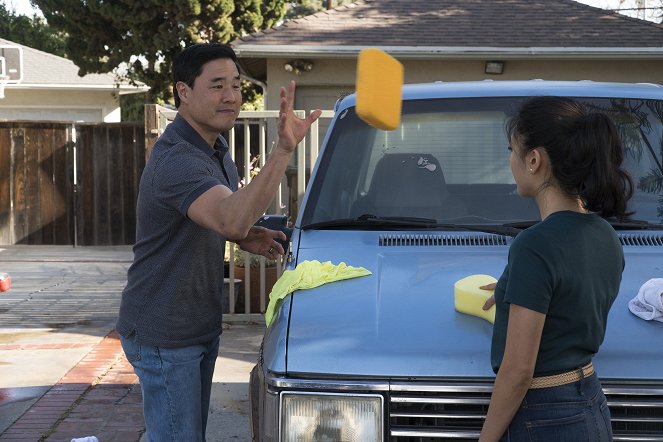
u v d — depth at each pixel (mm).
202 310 3156
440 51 13523
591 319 2279
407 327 2725
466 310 2768
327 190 3977
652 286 2865
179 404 3131
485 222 3752
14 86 19734
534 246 2240
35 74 20734
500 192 3871
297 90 14047
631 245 3477
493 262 3225
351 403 2553
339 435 2547
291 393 2574
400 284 3045
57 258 13539
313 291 3047
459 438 2516
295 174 8133
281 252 3701
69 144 15109
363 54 2131
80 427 5176
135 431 5102
